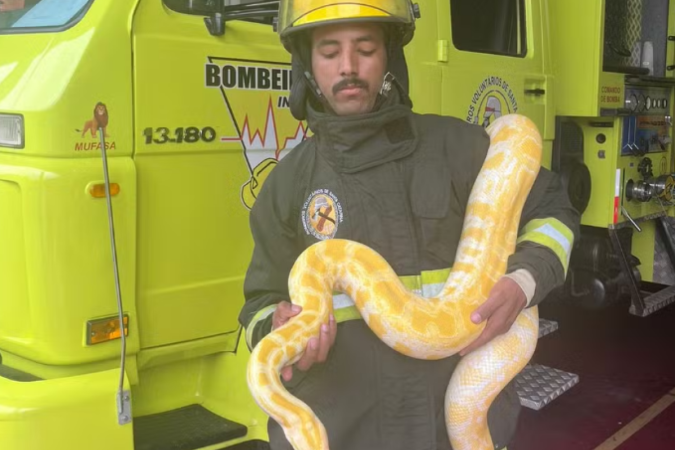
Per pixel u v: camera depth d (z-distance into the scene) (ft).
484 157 6.68
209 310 9.98
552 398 14.26
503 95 14.83
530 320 6.88
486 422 6.64
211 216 9.87
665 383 16.89
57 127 8.35
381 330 5.98
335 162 6.25
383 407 6.28
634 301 18.03
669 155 20.06
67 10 9.14
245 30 10.04
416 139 6.37
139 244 9.20
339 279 6.15
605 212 17.98
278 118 10.45
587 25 16.66
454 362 6.57
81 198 8.54
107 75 8.70
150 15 9.05
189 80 9.44
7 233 8.80
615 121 17.61
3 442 8.04
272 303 6.60
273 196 6.58
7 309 8.95
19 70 8.93
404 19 6.19
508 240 6.53
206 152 9.73
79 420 8.27
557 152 17.11
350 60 6.08
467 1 14.37
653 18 19.24
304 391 6.35
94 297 8.78
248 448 10.08
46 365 8.80
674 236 20.62
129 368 9.31
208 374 10.57
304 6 6.11
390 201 6.25
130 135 8.96
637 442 14.15
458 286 6.28
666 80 19.06
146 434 9.59
